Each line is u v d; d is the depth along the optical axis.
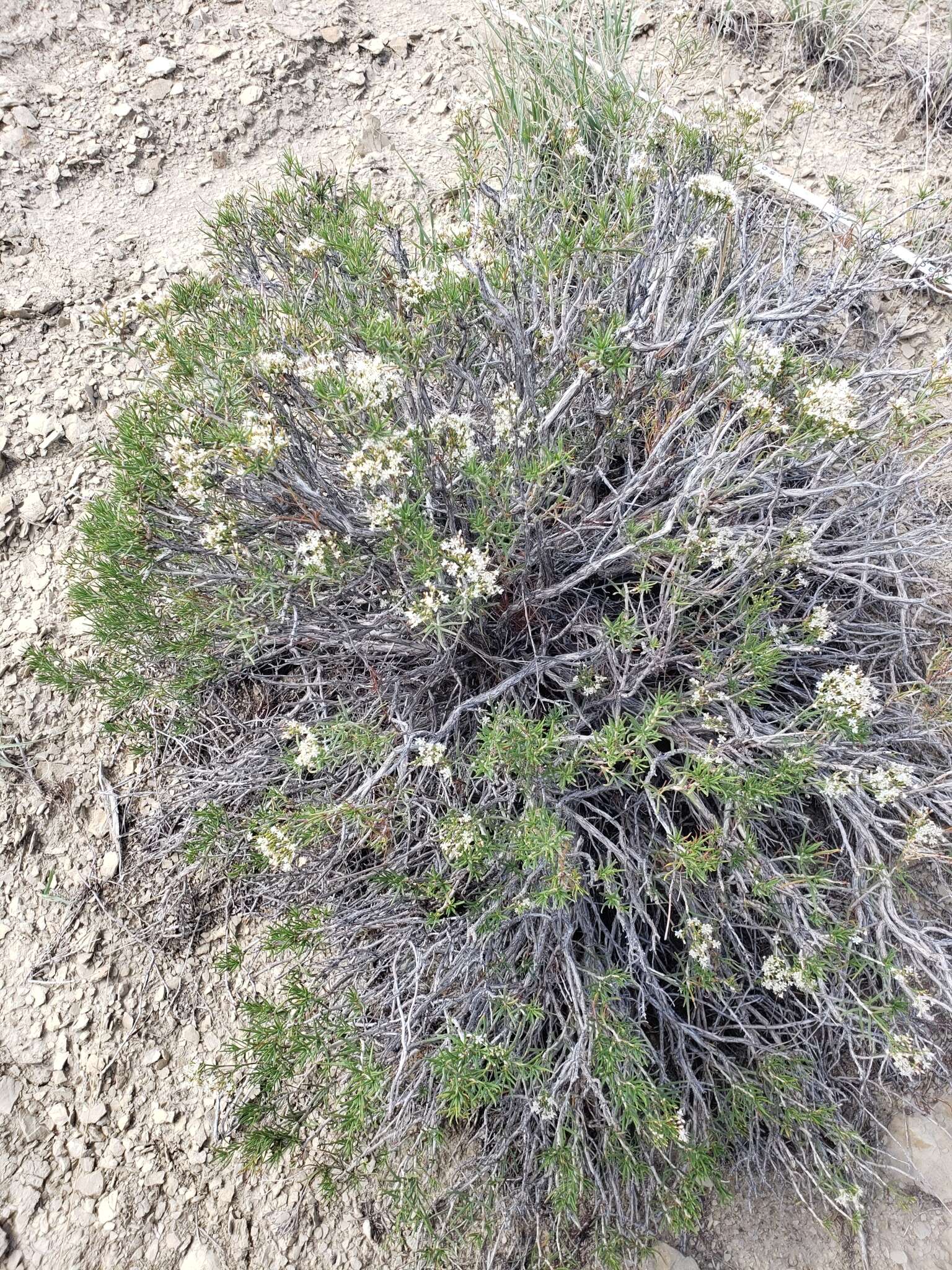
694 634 2.69
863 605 3.28
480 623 2.73
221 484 2.43
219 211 3.04
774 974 2.41
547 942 2.65
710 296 3.13
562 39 4.46
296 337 2.67
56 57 4.49
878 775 2.36
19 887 3.02
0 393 3.70
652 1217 2.67
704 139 3.42
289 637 2.73
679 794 2.83
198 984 2.93
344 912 2.73
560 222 3.38
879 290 3.65
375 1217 2.66
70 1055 2.82
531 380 2.68
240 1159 2.68
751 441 2.30
